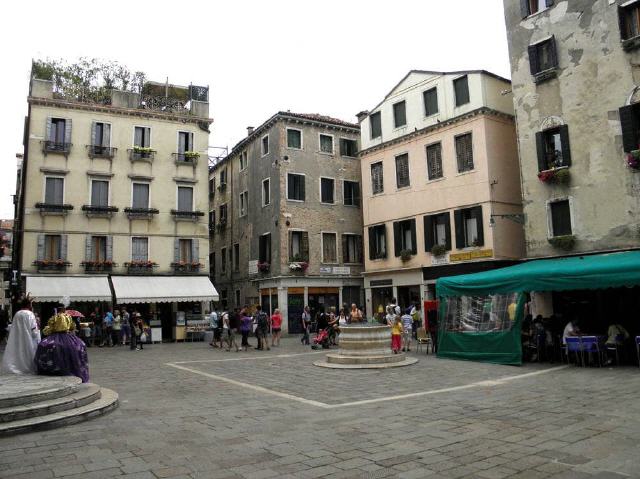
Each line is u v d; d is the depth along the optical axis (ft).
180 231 103.71
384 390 37.09
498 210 81.56
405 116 96.37
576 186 65.36
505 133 84.89
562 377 41.50
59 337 34.86
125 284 94.68
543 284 50.44
